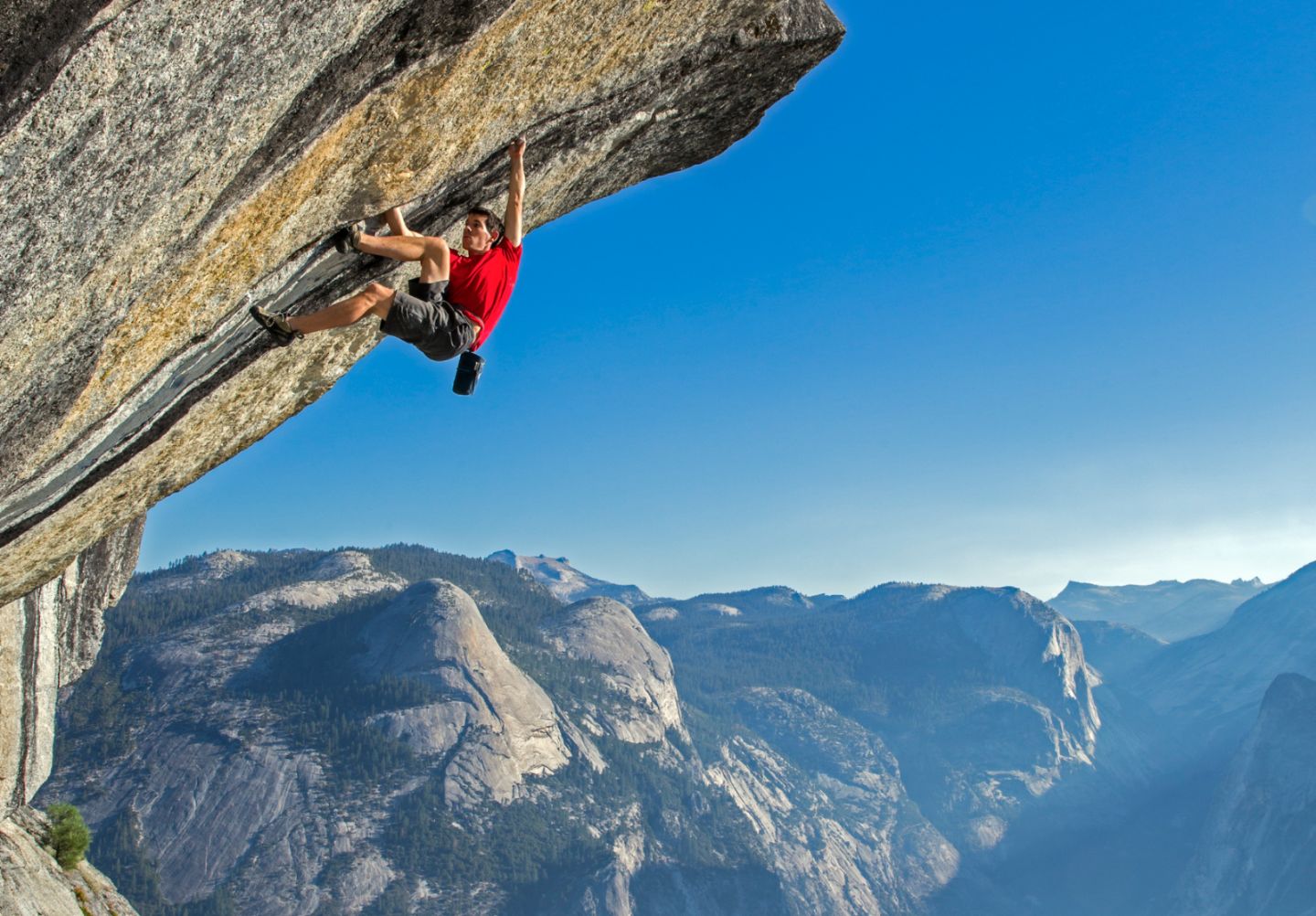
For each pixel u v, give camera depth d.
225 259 6.05
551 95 7.25
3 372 5.24
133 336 6.03
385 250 6.88
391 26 5.26
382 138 6.13
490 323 7.45
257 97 4.87
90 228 4.70
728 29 7.92
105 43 3.92
